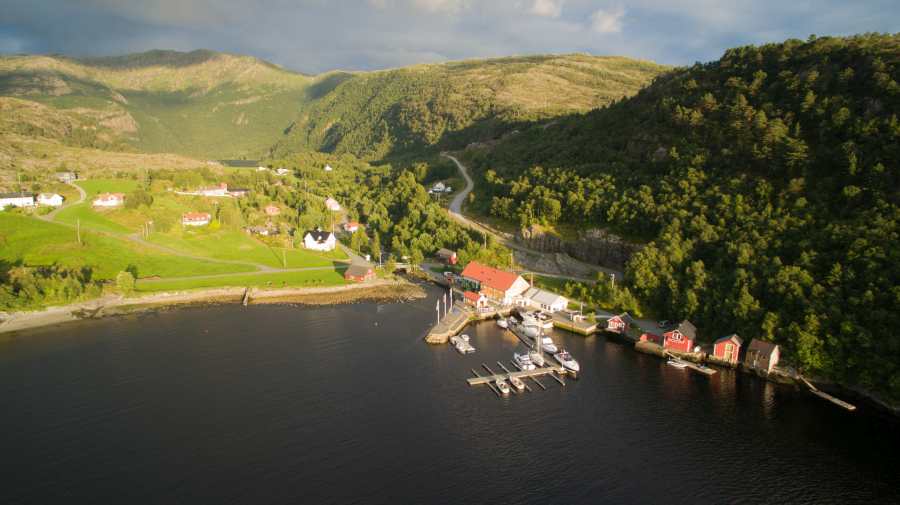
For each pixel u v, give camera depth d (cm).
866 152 11606
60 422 8144
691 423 8306
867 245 9812
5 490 6569
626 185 16650
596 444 7769
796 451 7550
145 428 8012
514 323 12938
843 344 8925
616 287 13088
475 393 9325
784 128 13712
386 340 11825
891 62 12900
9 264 14962
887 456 7425
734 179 13650
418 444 7719
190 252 18312
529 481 6931
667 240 13162
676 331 10731
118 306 13975
